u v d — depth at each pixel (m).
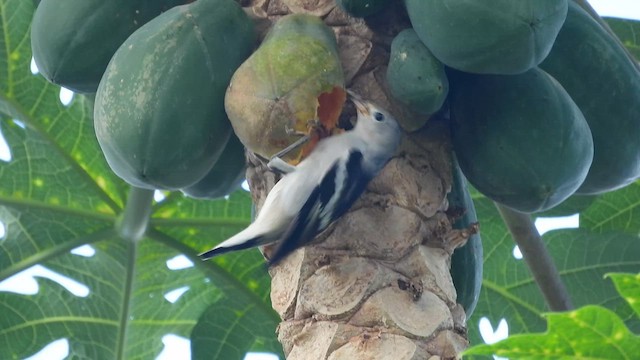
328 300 7.04
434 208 7.49
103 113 7.47
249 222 10.56
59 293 10.65
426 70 7.22
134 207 10.20
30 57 10.38
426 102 7.25
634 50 10.68
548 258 9.32
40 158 10.47
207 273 10.62
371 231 7.21
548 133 7.53
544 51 7.15
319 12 7.70
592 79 8.23
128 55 7.51
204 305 11.03
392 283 7.11
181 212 10.50
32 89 10.38
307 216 6.87
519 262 10.85
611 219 10.90
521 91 7.60
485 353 5.97
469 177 7.84
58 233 10.52
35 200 10.46
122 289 10.68
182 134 7.35
